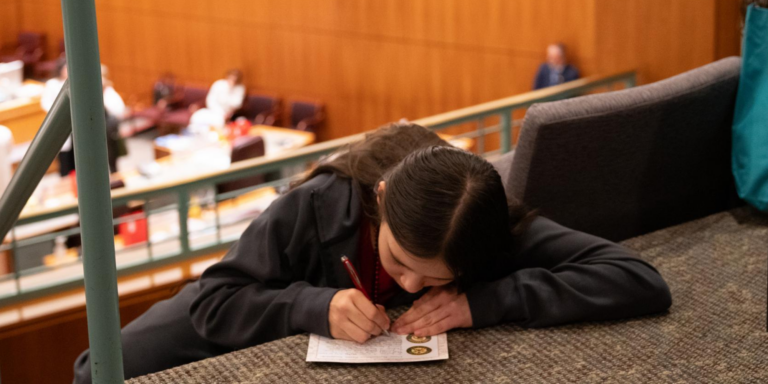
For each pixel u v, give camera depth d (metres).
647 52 6.59
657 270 1.62
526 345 1.38
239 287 1.55
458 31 9.03
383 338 1.40
